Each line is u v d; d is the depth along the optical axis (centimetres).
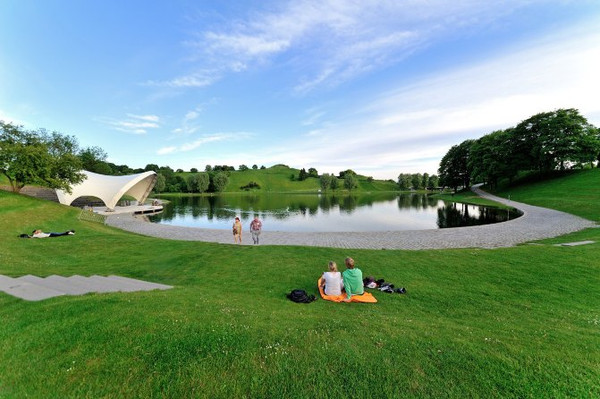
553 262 1002
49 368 314
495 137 5897
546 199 3788
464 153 7262
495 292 766
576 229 1936
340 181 15512
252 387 296
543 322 561
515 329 500
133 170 13775
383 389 298
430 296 740
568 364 349
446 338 428
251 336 403
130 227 2425
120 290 662
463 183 7619
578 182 4291
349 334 433
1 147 2647
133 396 278
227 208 4894
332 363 343
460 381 314
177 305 523
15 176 2725
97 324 411
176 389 290
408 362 350
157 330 400
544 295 741
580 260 1012
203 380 304
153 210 4309
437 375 325
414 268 990
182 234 2072
